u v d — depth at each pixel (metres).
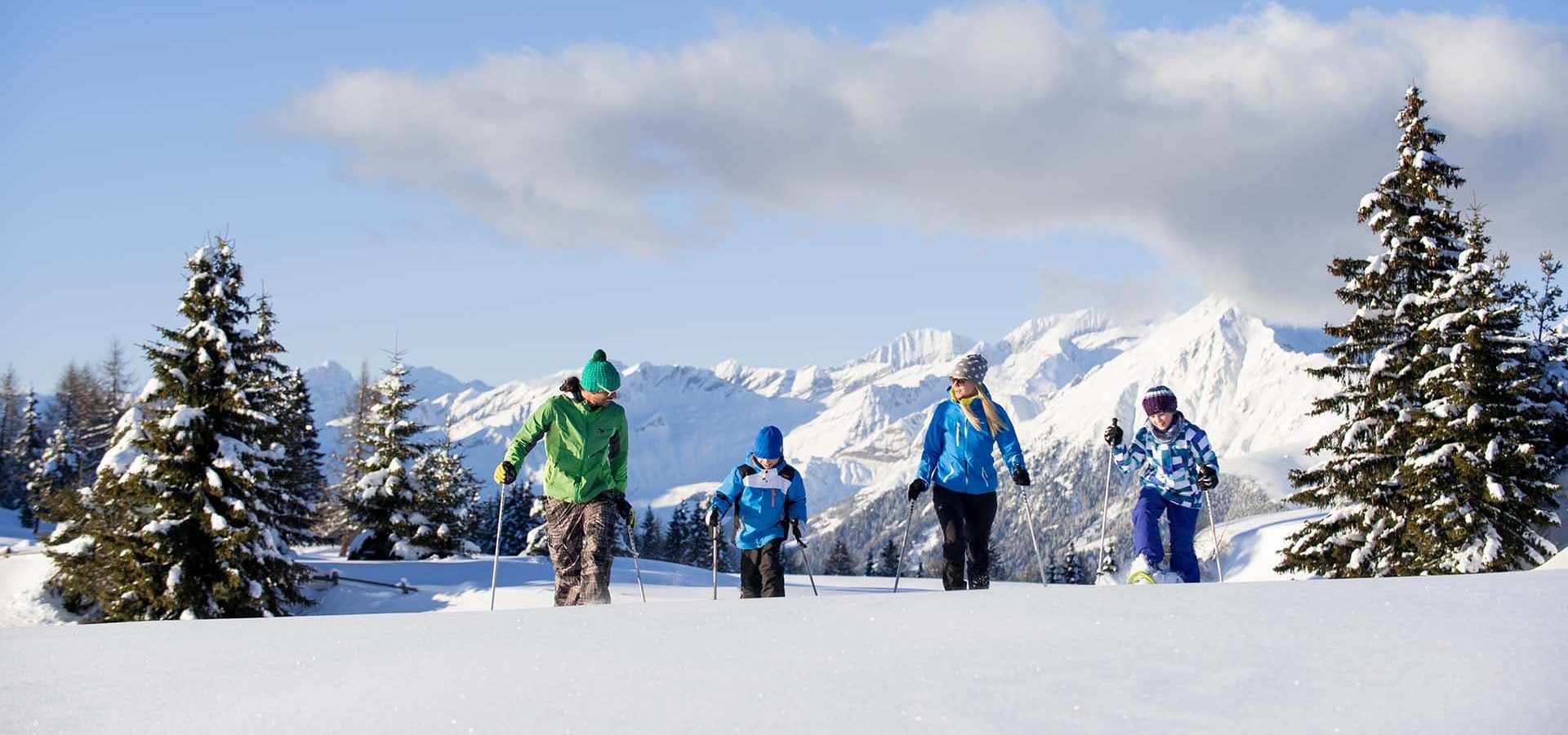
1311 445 24.84
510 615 4.50
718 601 4.69
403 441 38.81
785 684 2.82
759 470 9.74
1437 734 2.23
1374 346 24.62
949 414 9.43
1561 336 30.88
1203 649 3.03
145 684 3.33
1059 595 4.20
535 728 2.54
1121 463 8.89
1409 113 25.17
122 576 24.22
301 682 3.24
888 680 2.81
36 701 3.13
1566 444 23.75
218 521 23.89
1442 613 3.47
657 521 84.38
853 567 90.00
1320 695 2.53
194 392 25.30
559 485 8.90
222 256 26.20
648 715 2.58
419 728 2.60
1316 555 24.16
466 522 39.75
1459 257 24.08
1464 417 22.09
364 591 24.81
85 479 68.62
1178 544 8.66
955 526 9.36
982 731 2.34
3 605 25.52
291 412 44.06
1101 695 2.58
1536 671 2.65
